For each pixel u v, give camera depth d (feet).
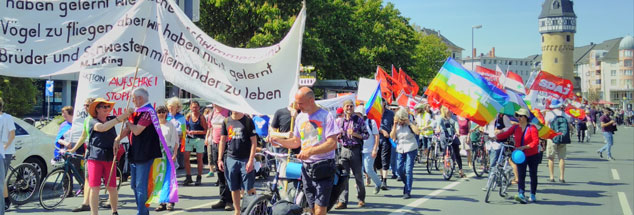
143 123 22.00
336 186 19.98
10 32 19.81
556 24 450.30
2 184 22.62
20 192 29.01
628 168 51.16
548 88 60.70
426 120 45.37
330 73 108.78
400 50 135.74
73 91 148.25
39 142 34.14
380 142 35.73
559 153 40.65
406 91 69.87
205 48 21.88
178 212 27.50
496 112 36.52
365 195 31.55
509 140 33.14
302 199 19.52
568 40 451.94
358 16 127.34
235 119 23.57
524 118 31.32
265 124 32.63
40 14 20.12
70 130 29.94
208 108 44.65
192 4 48.24
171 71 21.74
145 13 21.45
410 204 30.27
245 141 23.26
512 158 30.94
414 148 32.12
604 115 61.57
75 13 20.56
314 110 18.34
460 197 33.06
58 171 28.73
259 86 22.13
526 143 31.04
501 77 65.16
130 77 31.35
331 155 18.48
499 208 29.50
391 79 64.85
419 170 47.88
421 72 196.85
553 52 454.81
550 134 36.11
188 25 21.81
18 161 32.65
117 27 21.12
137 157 22.27
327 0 100.32
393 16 146.92
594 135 123.34
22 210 27.50
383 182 35.60
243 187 23.43
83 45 20.71
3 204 22.79
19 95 113.60
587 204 31.01
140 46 21.48
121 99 31.17
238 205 23.59
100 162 22.79
